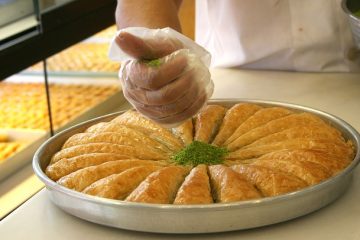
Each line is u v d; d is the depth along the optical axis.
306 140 0.88
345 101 1.14
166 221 0.72
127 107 1.27
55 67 2.18
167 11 0.96
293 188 0.76
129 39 0.74
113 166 0.83
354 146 0.88
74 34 1.87
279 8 1.26
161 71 0.74
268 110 0.98
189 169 0.84
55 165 0.86
